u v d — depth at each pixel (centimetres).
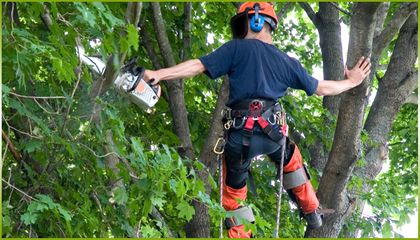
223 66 909
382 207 1477
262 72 913
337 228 1142
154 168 877
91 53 888
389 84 1539
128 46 805
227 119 923
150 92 864
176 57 1440
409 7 1082
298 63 948
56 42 836
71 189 984
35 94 928
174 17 1436
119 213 1012
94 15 827
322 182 1109
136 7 825
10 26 902
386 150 1524
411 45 1530
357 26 986
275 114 918
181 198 893
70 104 858
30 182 994
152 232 1030
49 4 935
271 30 964
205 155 1234
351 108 1044
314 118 1548
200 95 1546
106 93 932
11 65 854
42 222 992
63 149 935
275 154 964
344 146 1071
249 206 972
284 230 1563
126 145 971
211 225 1368
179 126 1274
